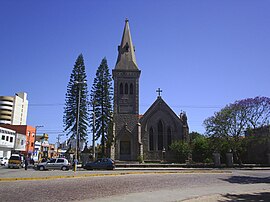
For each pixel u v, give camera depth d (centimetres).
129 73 5959
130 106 5819
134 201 1390
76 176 2589
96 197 1500
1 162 5491
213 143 4988
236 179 2653
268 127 4834
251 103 4856
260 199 1523
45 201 1352
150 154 5650
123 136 5650
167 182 2283
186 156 5366
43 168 3791
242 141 4841
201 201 1410
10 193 1573
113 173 2952
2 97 13550
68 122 5803
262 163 5128
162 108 5878
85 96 5878
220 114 4944
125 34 6344
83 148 5694
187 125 5788
